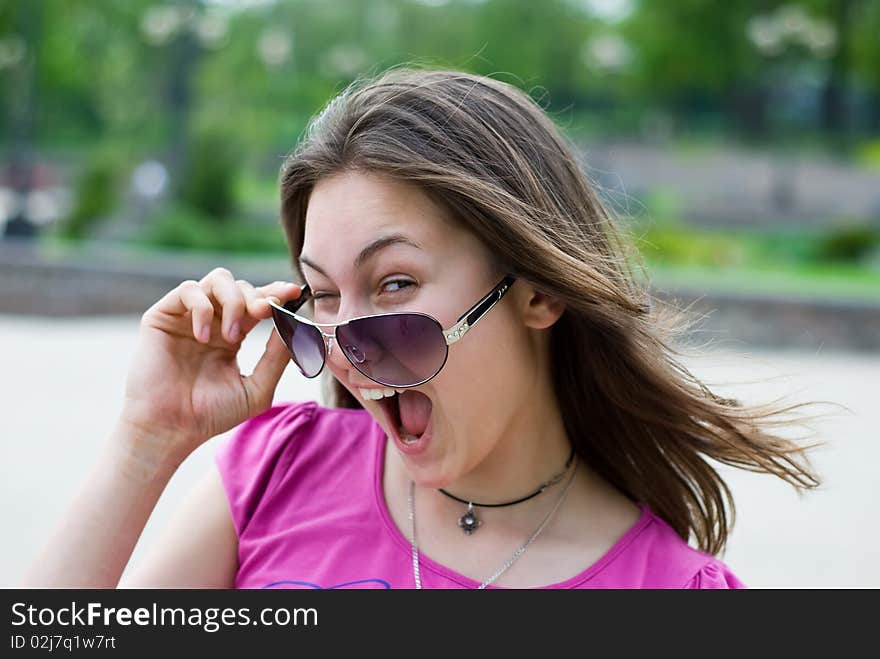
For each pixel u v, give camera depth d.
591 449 2.80
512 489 2.57
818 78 42.75
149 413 2.62
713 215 34.31
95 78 39.88
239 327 2.62
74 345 15.50
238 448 2.88
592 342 2.65
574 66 41.25
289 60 39.19
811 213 34.84
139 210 30.14
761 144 42.50
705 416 2.73
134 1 37.38
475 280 2.37
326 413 2.91
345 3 38.78
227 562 2.77
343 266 2.35
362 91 2.51
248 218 30.77
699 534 2.94
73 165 40.50
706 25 39.12
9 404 11.02
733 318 18.36
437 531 2.58
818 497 8.48
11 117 37.16
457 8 39.59
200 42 38.59
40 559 2.51
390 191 2.32
